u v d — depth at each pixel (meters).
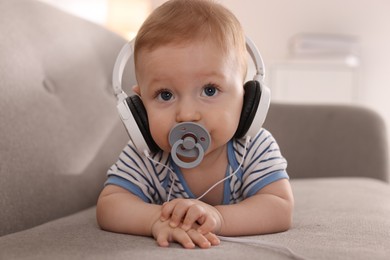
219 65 0.76
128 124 0.78
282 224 0.81
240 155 0.87
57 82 1.20
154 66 0.76
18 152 0.98
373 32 3.11
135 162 0.87
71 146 1.15
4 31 1.07
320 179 1.48
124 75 1.42
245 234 0.77
